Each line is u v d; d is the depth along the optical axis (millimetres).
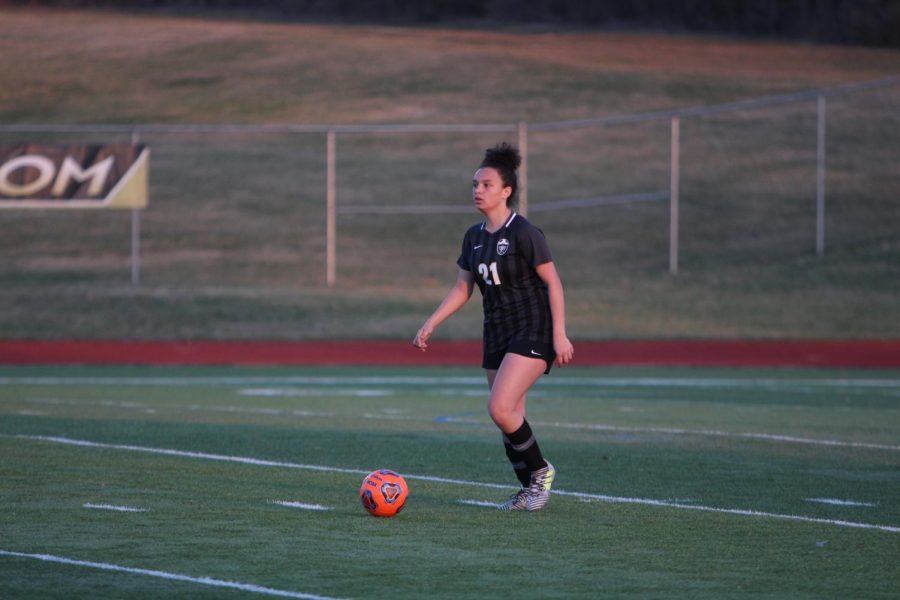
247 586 21531
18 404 55781
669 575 22812
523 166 113250
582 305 116125
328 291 121375
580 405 57781
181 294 119250
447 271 136875
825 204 155750
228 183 168875
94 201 110062
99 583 21641
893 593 21562
